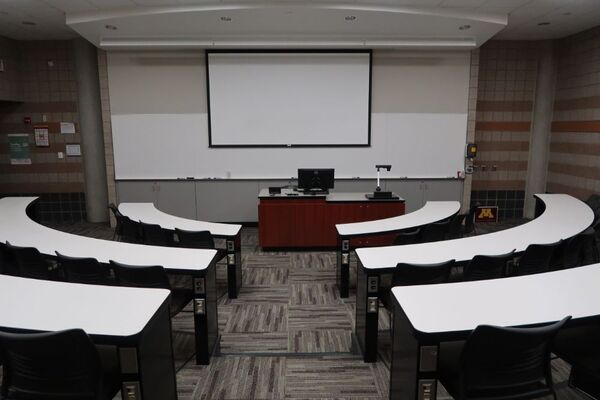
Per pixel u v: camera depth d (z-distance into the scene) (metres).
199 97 6.86
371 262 2.82
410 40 6.21
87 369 1.65
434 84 6.91
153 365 1.87
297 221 5.60
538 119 7.31
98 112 6.98
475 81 6.91
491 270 2.82
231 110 6.88
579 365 1.79
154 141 6.95
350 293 4.19
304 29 5.73
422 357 1.70
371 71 6.81
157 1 4.75
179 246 3.99
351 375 2.72
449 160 7.10
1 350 1.65
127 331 1.69
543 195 5.64
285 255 5.50
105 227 7.04
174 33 5.88
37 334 1.51
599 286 2.11
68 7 5.03
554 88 7.17
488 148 7.49
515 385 1.70
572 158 6.74
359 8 4.85
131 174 7.02
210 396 2.50
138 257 2.94
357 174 7.11
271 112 6.91
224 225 4.31
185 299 2.95
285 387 2.59
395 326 2.01
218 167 7.04
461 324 1.72
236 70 6.77
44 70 7.02
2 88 6.58
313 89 6.85
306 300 4.02
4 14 5.39
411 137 7.03
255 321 3.57
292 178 7.07
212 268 2.94
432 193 7.16
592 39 6.25
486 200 7.61
